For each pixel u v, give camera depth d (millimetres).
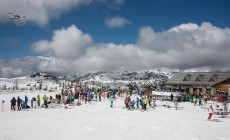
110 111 37906
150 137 20625
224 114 36062
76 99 59344
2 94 73938
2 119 27750
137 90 85625
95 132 21859
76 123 26109
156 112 37969
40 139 18766
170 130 23781
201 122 29125
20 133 20609
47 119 28375
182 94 61438
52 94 79625
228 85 71500
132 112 37375
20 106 41469
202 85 81438
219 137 21188
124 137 20344
